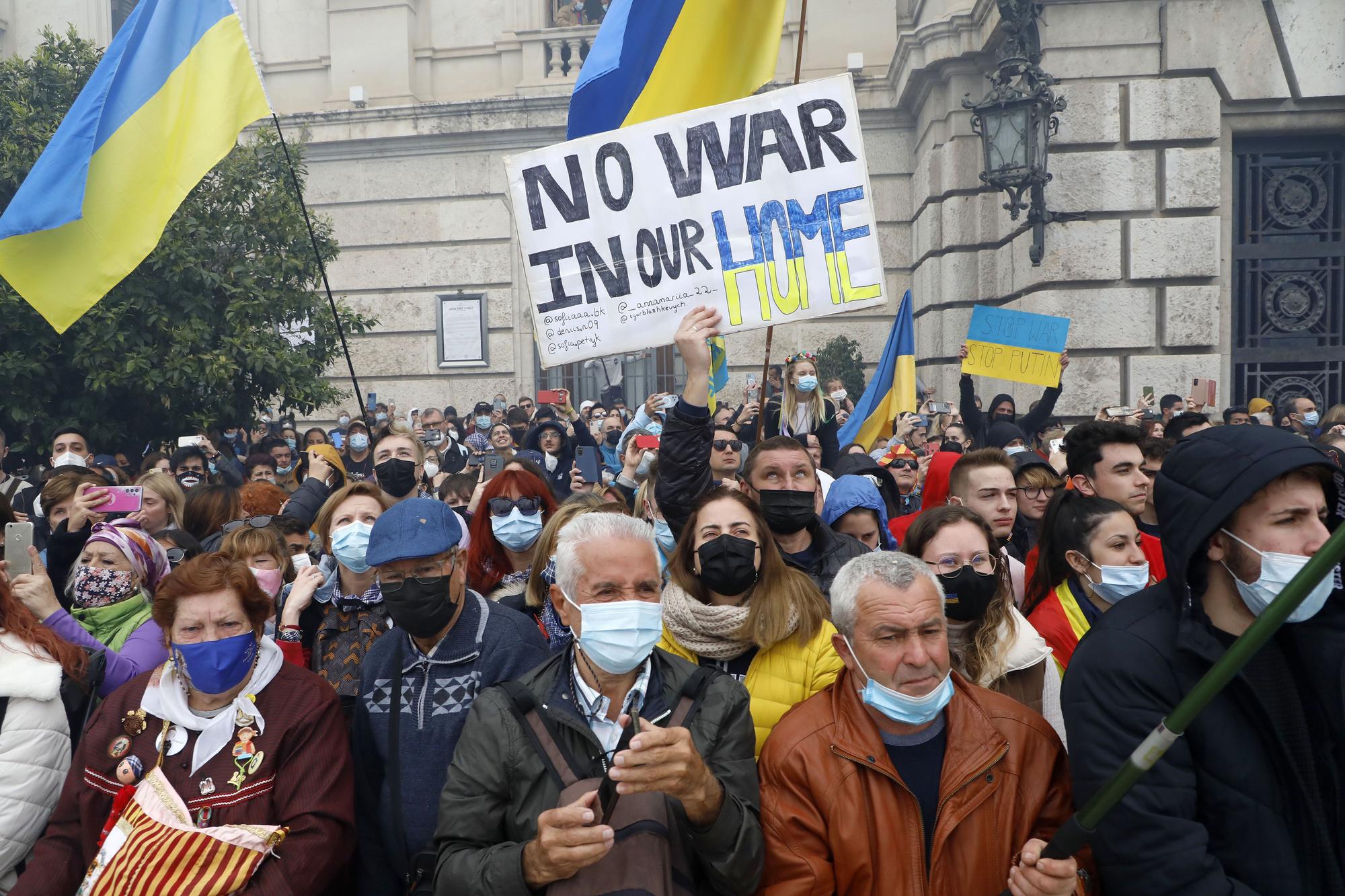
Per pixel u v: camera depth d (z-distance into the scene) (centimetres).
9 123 1039
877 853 231
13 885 272
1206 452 206
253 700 270
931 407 1201
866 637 234
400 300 1778
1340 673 204
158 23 519
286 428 1223
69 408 1019
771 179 369
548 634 346
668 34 462
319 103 1831
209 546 472
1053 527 335
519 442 1079
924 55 1433
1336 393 1201
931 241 1483
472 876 211
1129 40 1173
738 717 235
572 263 375
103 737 268
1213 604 217
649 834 212
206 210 1130
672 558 307
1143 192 1175
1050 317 788
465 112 1730
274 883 250
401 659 287
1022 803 237
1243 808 203
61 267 502
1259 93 1162
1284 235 1210
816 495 369
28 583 317
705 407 348
